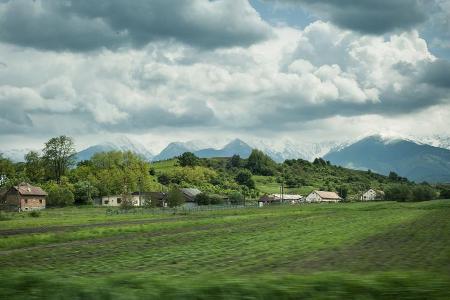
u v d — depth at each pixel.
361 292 12.98
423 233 54.25
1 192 167.12
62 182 182.00
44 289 13.73
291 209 137.62
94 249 42.34
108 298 13.08
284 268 28.97
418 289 12.85
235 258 34.84
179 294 12.98
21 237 49.34
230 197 194.62
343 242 45.75
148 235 57.41
